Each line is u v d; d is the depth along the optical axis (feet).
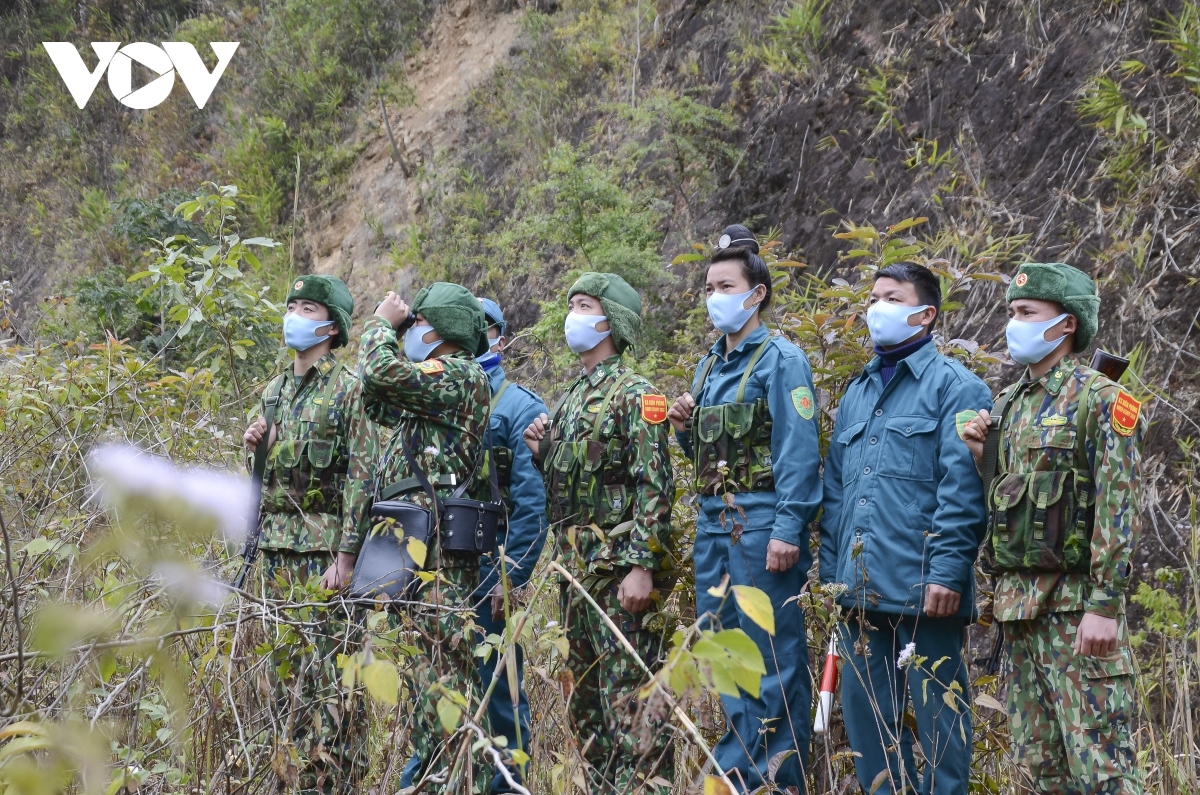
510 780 6.10
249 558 12.12
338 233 40.83
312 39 46.32
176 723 7.82
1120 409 9.45
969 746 10.50
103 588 6.19
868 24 25.00
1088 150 19.15
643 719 5.95
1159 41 18.98
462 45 41.63
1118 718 9.30
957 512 10.41
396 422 12.23
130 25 55.98
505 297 31.27
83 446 14.07
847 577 10.88
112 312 27.61
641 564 11.54
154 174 48.52
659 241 27.37
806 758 11.11
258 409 13.78
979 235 19.65
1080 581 9.55
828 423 12.89
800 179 24.71
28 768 3.88
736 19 29.40
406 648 8.77
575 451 12.28
